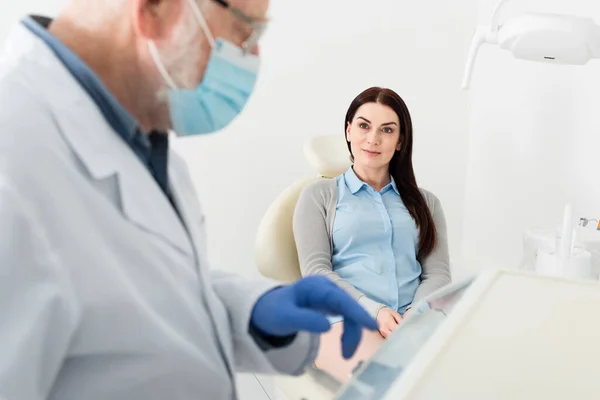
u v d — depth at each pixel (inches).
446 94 87.3
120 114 24.6
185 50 25.3
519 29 46.6
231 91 27.8
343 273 64.2
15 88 21.8
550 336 17.5
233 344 30.7
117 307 21.5
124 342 22.1
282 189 80.4
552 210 74.3
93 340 21.4
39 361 19.1
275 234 64.7
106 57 24.7
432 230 66.7
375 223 64.7
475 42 51.9
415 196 67.5
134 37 24.5
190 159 74.4
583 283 21.3
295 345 32.2
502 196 83.4
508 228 82.8
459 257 93.3
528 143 77.0
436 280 64.3
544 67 72.6
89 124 23.4
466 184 91.3
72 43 24.4
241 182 77.7
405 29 82.4
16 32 24.8
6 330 18.3
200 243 28.4
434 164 89.8
